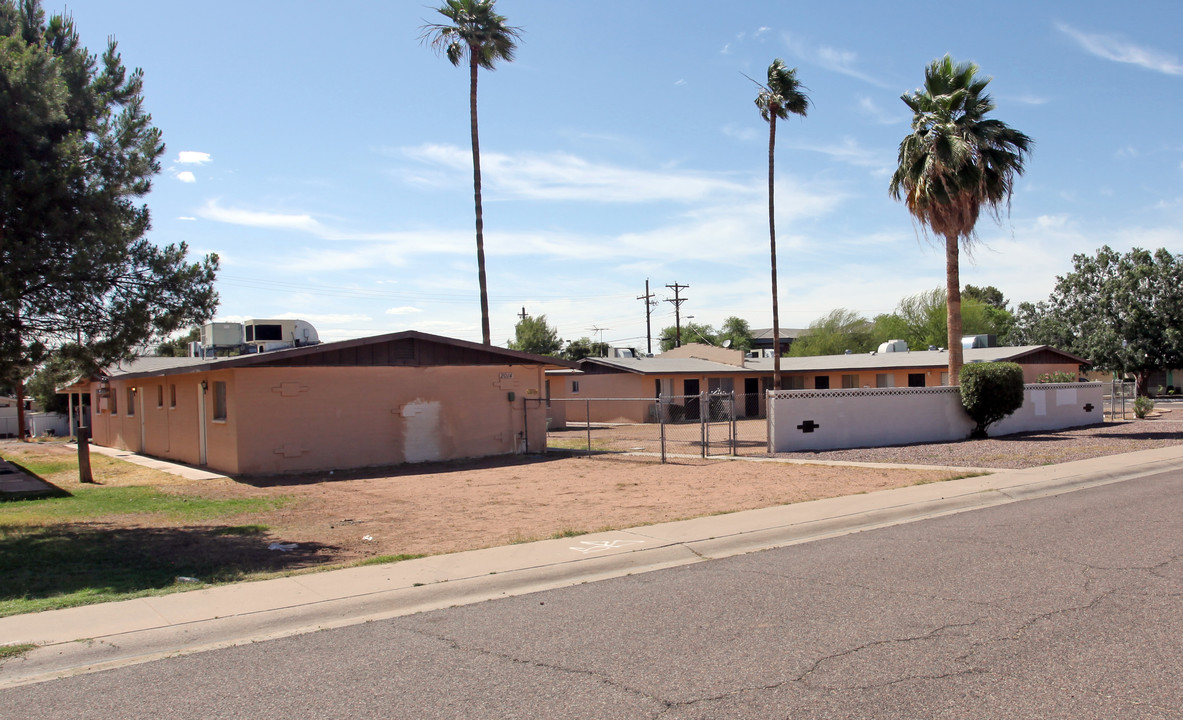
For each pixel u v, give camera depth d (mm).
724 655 5270
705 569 7977
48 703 4824
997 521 10102
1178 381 60094
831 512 10820
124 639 5953
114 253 10430
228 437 17875
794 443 20156
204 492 14797
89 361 11133
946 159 21469
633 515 11117
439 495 13906
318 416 18156
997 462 16297
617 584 7480
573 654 5426
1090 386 27328
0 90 9445
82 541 9781
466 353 20438
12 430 44938
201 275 11578
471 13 25672
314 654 5648
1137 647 5145
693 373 39500
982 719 4133
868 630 5680
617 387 40156
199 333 18031
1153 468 15578
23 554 8961
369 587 7309
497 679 4992
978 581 6957
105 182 10789
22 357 10617
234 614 6535
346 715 4496
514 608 6742
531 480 15898
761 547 9078
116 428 28375
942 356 38844
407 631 6160
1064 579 6910
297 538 10000
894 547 8656
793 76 30078
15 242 9734
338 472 17922
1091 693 4426
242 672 5305
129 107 11219
